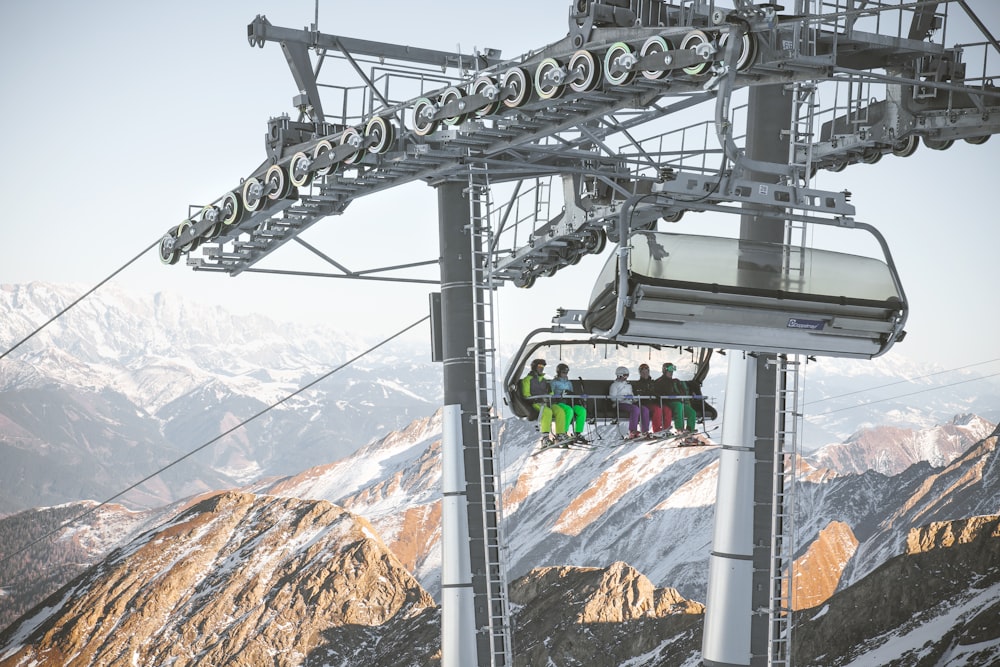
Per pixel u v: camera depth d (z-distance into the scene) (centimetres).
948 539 8544
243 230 2386
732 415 2155
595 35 1625
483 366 2148
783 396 2066
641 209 1936
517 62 1766
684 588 15525
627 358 2148
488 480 2216
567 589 10638
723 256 1396
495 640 2120
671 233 1409
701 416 2188
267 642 12331
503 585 2139
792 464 2036
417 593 12875
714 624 2152
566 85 1652
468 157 2005
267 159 2262
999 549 8244
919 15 2020
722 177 1412
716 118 1394
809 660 8375
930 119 2075
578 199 2130
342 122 2259
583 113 1767
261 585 13100
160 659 12338
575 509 18388
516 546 18138
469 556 2248
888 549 14112
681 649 9431
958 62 2041
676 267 1373
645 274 1361
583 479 19200
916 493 15150
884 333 1466
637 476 18738
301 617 12606
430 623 12069
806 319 1420
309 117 2266
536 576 11056
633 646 9750
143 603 13088
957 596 8056
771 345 1434
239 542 13988
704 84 1538
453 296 2306
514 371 2148
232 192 2300
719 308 1380
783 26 1441
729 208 1429
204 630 12662
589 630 9944
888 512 15675
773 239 1986
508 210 2330
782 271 1415
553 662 9794
